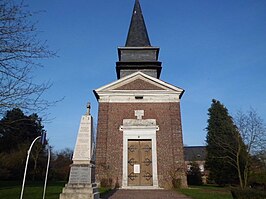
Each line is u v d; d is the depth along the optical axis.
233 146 26.78
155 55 25.36
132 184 19.92
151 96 21.66
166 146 20.42
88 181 10.34
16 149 35.12
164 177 19.72
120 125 20.94
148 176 20.11
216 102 35.12
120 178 19.73
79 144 10.94
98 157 20.02
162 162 20.08
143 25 27.61
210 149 33.00
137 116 21.14
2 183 23.16
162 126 20.89
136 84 21.98
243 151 24.59
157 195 14.03
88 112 11.59
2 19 9.68
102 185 19.17
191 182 33.78
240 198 12.40
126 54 25.33
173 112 21.17
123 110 21.31
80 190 10.14
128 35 27.22
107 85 21.78
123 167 19.98
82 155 10.73
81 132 11.15
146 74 23.12
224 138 29.12
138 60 25.03
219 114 33.84
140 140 20.84
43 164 34.88
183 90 21.67
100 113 21.16
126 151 20.34
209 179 32.69
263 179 22.52
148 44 26.58
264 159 24.19
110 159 20.12
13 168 33.03
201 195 13.88
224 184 30.20
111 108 21.39
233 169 29.98
